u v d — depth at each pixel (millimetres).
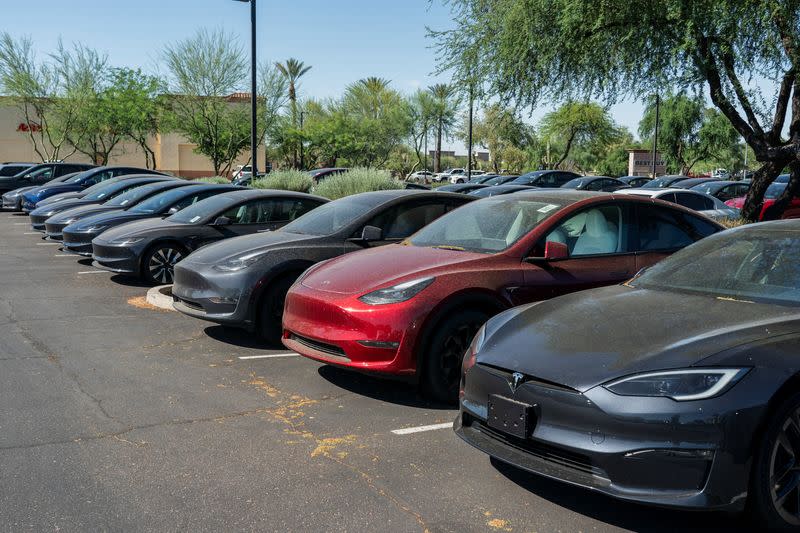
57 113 38344
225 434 4531
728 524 3420
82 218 13391
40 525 3299
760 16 11625
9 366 6066
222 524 3340
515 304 5312
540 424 3469
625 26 12938
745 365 3141
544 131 52781
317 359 5266
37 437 4426
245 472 3943
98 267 10688
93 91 38062
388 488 3766
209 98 33406
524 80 14211
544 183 31234
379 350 4961
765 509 3135
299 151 51062
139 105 36906
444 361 5137
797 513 3205
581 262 5684
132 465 4016
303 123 55125
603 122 50438
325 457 4180
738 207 20141
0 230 18688
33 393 5328
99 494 3639
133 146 47531
